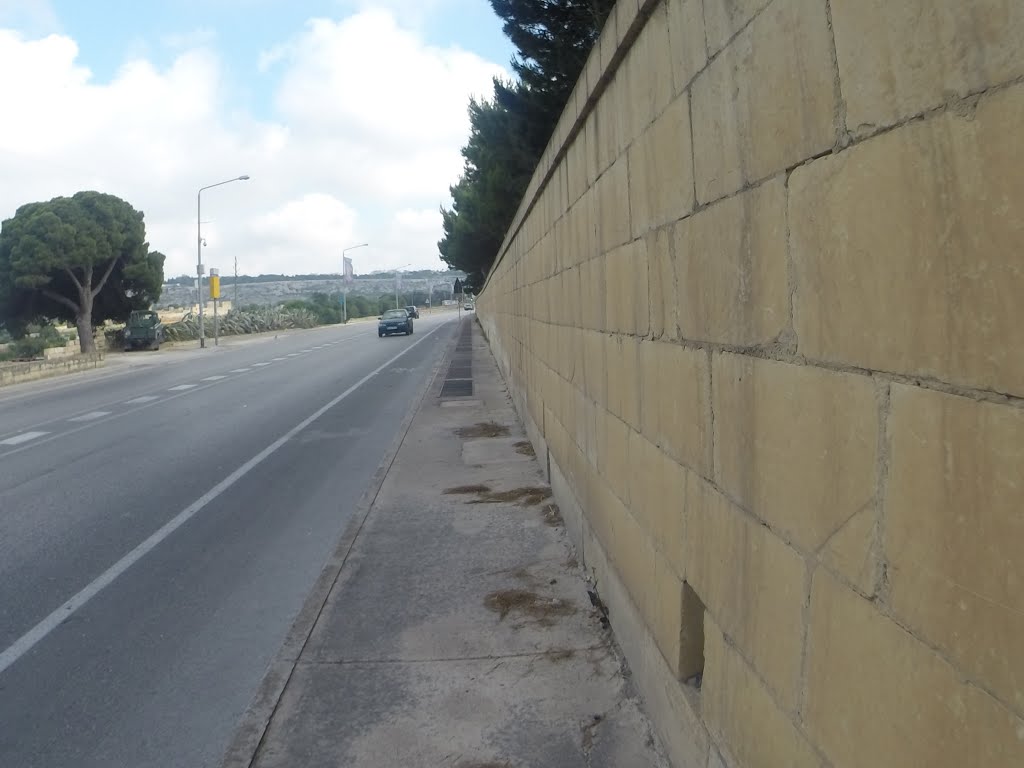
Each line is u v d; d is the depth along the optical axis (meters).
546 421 7.76
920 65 1.40
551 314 7.00
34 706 4.16
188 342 50.06
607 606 4.55
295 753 3.47
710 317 2.58
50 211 39.34
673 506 3.06
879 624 1.59
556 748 3.40
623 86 3.74
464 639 4.47
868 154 1.58
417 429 11.84
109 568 6.29
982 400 1.27
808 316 1.88
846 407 1.71
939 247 1.36
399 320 47.50
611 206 4.09
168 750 3.73
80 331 40.66
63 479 9.84
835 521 1.77
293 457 10.55
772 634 2.13
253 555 6.48
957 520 1.33
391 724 3.66
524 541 6.14
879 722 1.59
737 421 2.37
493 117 19.94
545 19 14.23
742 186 2.27
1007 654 1.22
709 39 2.50
